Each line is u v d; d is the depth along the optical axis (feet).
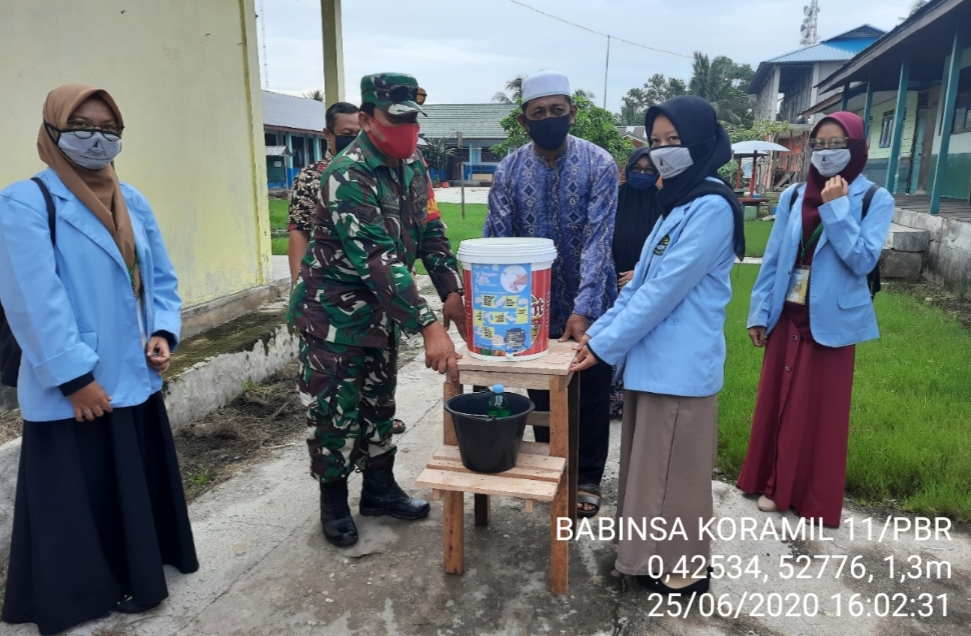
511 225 10.47
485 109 151.74
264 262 19.15
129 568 7.99
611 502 10.98
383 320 9.22
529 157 10.17
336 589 8.66
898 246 30.76
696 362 7.80
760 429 10.69
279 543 9.71
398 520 10.39
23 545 7.76
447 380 8.67
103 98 7.32
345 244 8.36
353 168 8.31
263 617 8.13
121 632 7.87
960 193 43.19
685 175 7.79
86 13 13.00
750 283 29.07
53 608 7.64
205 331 16.25
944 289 28.19
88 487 7.79
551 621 8.05
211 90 16.65
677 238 7.70
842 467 9.96
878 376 15.93
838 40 117.39
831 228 9.36
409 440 13.39
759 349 18.54
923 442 12.08
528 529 10.11
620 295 8.50
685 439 7.96
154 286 8.45
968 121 42.50
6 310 7.13
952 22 31.14
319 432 9.29
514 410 8.37
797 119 98.73
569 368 7.96
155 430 8.51
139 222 8.31
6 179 11.62
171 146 15.40
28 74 11.90
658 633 7.87
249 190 18.43
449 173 143.74
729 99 175.94
